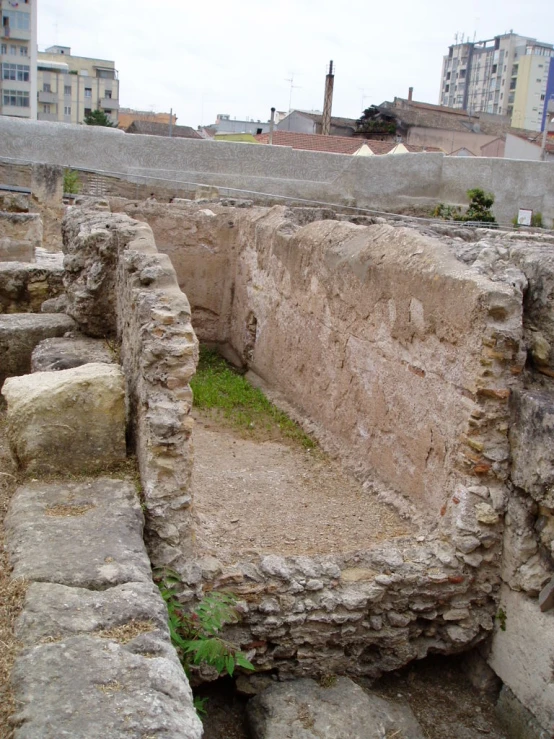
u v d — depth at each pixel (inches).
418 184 685.3
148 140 626.2
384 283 205.0
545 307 159.9
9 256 370.0
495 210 674.8
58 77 2247.8
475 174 677.3
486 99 3090.6
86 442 158.6
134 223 242.5
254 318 338.6
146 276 171.5
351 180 674.2
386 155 674.2
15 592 111.6
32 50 1702.8
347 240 239.8
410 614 166.4
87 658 96.0
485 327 160.6
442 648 170.9
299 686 158.4
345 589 161.5
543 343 160.6
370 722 149.2
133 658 96.8
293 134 906.1
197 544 165.2
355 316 225.8
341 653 163.8
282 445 251.6
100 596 110.7
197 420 274.1
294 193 664.4
